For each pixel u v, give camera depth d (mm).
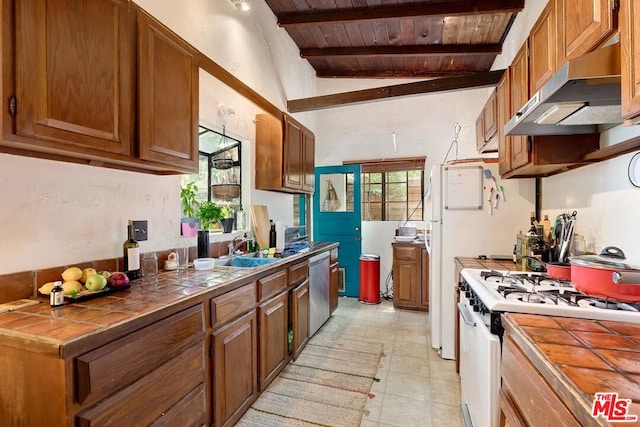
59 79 1107
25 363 942
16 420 961
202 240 2211
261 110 3111
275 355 2225
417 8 3076
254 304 1943
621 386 641
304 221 4625
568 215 1973
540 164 1836
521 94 1985
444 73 4469
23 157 1314
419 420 1872
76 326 1008
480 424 1339
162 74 1561
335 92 4867
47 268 1395
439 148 4461
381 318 3676
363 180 4816
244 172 3014
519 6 2887
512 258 2379
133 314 1123
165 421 1229
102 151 1282
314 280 3027
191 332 1375
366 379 2330
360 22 3342
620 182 1571
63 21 1117
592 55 1012
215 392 1551
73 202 1511
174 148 1647
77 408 920
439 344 2795
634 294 1136
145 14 1457
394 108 4660
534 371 845
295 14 3461
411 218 4605
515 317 1110
